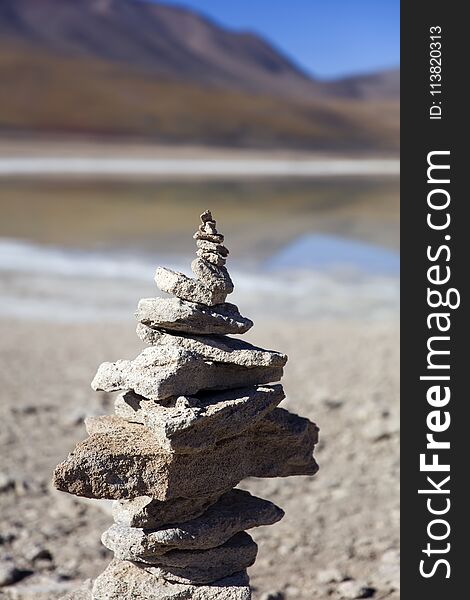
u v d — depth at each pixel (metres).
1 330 15.10
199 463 5.01
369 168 73.94
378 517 8.30
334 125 135.25
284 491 8.97
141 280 20.33
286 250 24.95
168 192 42.16
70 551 7.50
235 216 33.22
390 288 20.08
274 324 16.00
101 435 4.98
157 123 103.44
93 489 4.84
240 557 5.36
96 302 17.94
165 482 4.89
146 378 4.86
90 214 32.28
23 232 27.08
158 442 4.85
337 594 6.89
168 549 5.10
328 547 7.77
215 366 5.14
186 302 5.05
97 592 5.22
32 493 8.66
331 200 40.81
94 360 13.14
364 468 9.39
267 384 5.55
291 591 6.96
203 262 5.10
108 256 23.44
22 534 7.77
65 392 11.57
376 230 29.89
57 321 16.16
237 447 5.20
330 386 11.80
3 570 6.91
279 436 5.41
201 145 97.94
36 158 64.44
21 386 11.77
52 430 10.21
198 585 5.21
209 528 5.16
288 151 104.06
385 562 7.38
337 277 21.16
